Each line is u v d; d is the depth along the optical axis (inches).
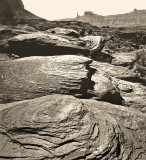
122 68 534.6
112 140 229.3
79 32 777.6
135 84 478.3
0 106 304.2
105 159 207.2
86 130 228.2
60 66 403.5
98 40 644.1
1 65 430.6
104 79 412.5
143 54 713.0
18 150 209.6
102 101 360.8
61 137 217.8
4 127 239.0
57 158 199.5
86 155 204.2
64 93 347.6
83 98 357.7
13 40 541.3
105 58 609.0
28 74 389.1
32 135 223.1
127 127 282.2
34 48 528.1
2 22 850.1
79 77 374.3
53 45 522.3
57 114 245.6
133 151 236.1
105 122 255.9
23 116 250.5
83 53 548.4
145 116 331.9
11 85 366.6
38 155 202.1
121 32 886.4
